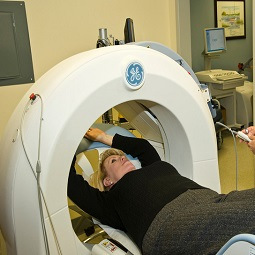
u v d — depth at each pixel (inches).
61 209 40.5
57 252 40.4
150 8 105.5
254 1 79.6
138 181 49.3
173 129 53.4
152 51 47.8
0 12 78.5
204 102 55.3
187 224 39.7
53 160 38.3
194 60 175.2
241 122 167.3
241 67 177.8
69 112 39.2
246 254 24.7
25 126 39.6
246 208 35.5
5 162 40.9
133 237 46.8
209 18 174.9
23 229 38.8
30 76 86.0
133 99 45.2
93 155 67.1
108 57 42.9
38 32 86.1
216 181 56.6
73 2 90.0
